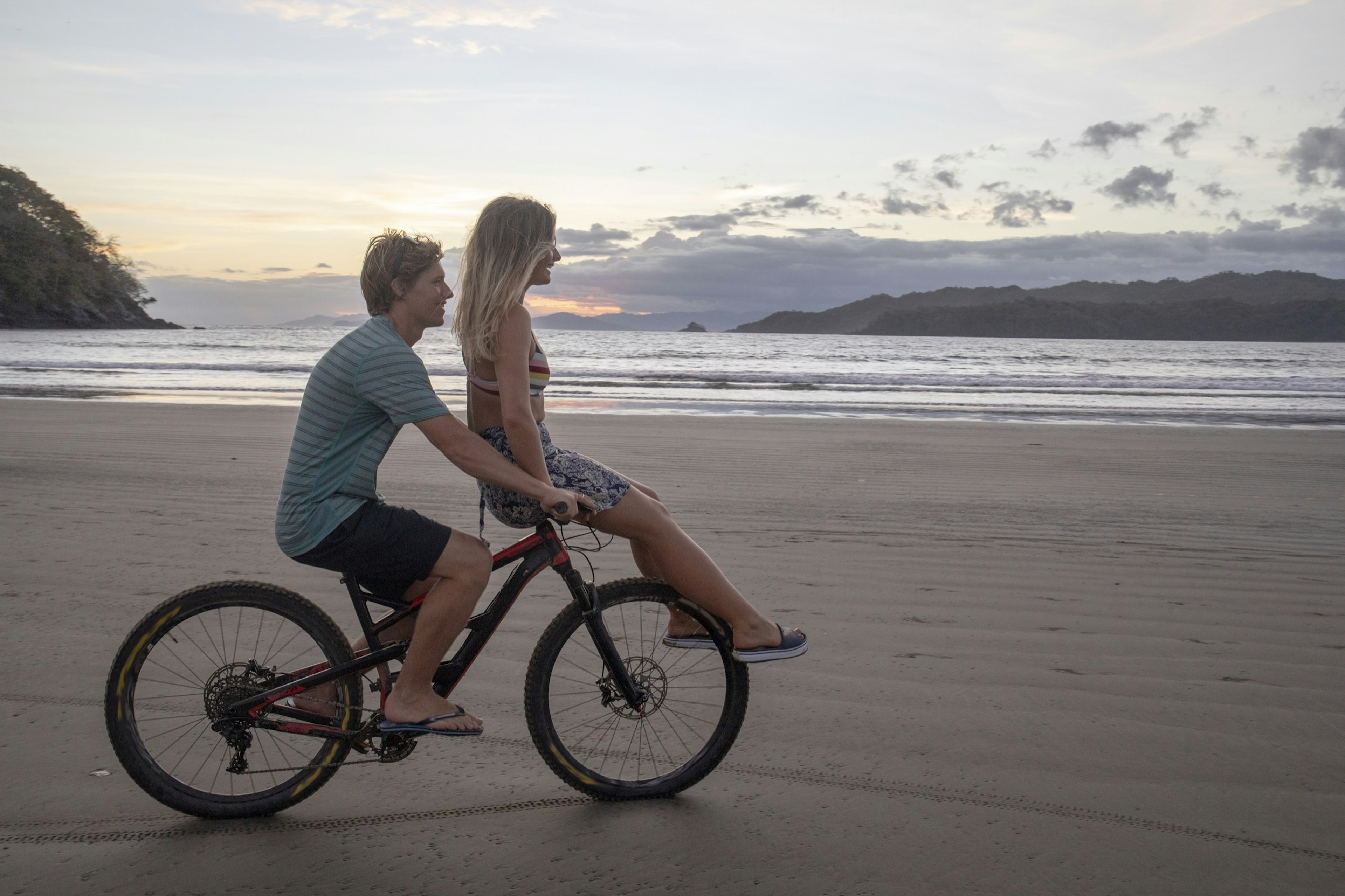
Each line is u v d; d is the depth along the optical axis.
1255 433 13.01
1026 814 2.38
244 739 2.34
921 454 9.95
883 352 61.03
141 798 2.41
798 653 2.56
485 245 2.33
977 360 47.66
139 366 27.73
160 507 6.24
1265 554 5.38
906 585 4.61
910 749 2.77
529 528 2.54
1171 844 2.24
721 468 8.70
